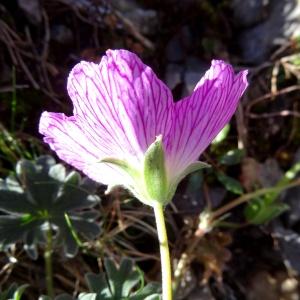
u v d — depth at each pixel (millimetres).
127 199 80
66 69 86
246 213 85
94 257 81
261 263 88
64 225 72
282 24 96
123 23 90
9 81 82
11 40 83
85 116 48
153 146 47
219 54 94
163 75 91
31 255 70
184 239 83
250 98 92
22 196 71
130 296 64
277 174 90
